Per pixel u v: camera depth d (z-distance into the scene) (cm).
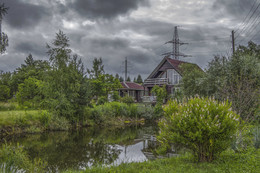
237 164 684
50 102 2167
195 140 716
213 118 713
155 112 3038
